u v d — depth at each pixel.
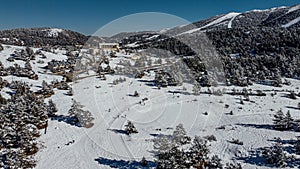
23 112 27.17
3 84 40.75
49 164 20.73
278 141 23.47
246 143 24.22
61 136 25.08
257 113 33.34
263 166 20.75
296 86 51.16
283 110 35.69
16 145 23.36
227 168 19.44
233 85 47.91
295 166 20.75
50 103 30.27
